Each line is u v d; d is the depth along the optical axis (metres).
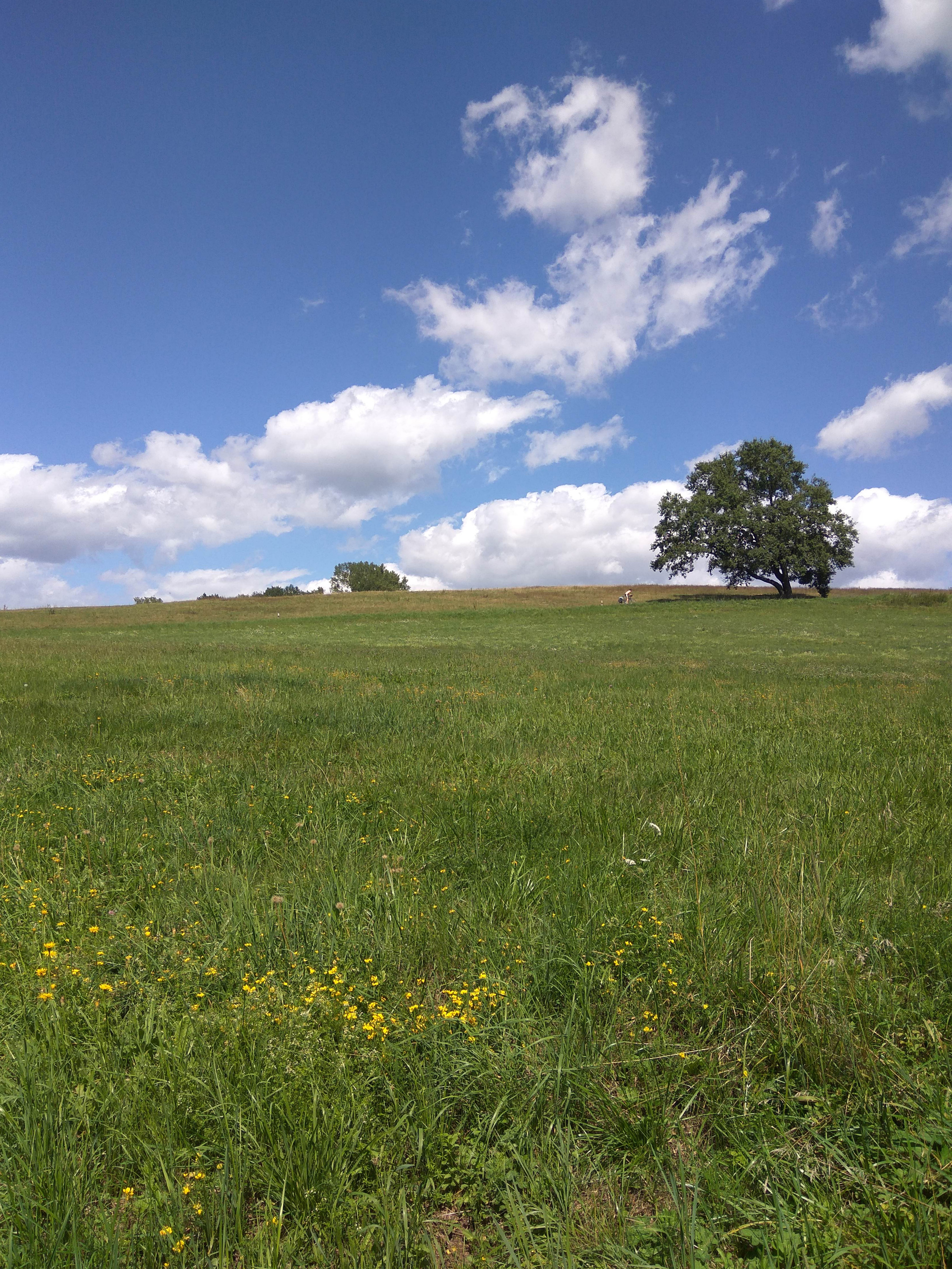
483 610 67.81
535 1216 2.42
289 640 40.97
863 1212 2.32
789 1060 2.98
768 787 7.03
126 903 4.56
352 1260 2.15
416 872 5.02
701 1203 2.39
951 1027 3.17
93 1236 2.21
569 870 4.86
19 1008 3.32
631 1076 3.02
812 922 4.01
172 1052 2.98
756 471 84.31
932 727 10.84
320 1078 2.82
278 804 6.66
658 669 22.45
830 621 53.88
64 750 8.72
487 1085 2.87
